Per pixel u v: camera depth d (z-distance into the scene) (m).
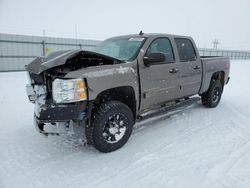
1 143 3.81
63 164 3.18
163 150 3.53
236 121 4.89
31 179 2.84
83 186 2.70
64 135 4.10
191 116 5.18
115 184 2.72
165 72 4.15
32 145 3.75
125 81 3.47
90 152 3.52
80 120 3.20
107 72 3.26
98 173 2.96
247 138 3.99
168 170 2.99
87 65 3.53
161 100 4.25
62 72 3.19
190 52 4.90
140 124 4.62
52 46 19.20
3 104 6.35
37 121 3.24
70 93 2.96
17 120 4.96
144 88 3.82
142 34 4.34
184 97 4.93
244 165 3.10
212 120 4.93
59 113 3.00
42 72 3.20
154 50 4.10
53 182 2.78
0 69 16.67
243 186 2.65
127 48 4.03
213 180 2.76
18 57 17.42
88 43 21.38
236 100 6.97
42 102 3.17
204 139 3.93
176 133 4.19
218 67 5.79
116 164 3.16
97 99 3.43
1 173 2.96
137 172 2.96
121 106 3.48
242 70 18.58
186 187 2.64
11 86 9.43
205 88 5.45
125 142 3.65
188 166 3.08
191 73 4.81
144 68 3.78
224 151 3.50
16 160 3.29
